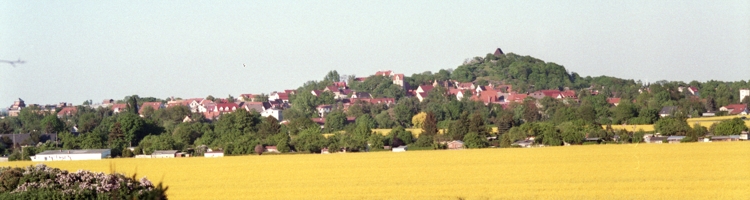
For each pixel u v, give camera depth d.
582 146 156.75
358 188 96.69
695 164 111.19
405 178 105.94
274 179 110.88
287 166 131.50
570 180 97.00
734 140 160.62
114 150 182.88
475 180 100.69
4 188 73.81
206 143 195.00
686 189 86.56
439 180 102.12
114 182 72.56
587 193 85.19
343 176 111.88
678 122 185.62
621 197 81.81
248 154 174.12
